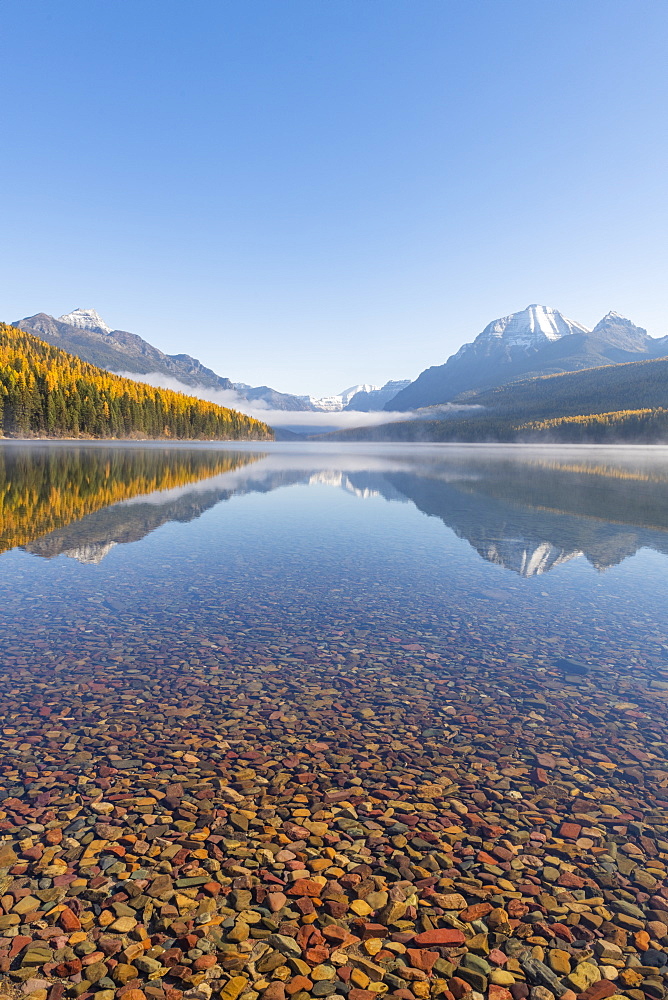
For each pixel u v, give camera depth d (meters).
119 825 5.51
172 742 7.21
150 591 14.35
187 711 8.09
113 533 22.30
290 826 5.59
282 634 11.48
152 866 4.95
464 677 9.58
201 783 6.30
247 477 52.78
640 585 15.80
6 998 3.64
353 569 17.22
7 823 5.49
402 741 7.43
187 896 4.61
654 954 4.19
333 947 4.17
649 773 6.81
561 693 9.02
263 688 8.95
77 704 8.20
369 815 5.81
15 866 4.89
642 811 6.05
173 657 10.11
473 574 16.83
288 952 4.11
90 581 15.17
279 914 4.46
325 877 4.89
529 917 4.53
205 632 11.45
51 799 5.91
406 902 4.64
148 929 4.27
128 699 8.41
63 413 143.62
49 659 9.86
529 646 11.09
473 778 6.59
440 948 4.20
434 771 6.72
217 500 34.38
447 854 5.26
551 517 28.77
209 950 4.11
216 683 9.07
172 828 5.48
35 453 78.44
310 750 7.12
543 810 6.01
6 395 134.25
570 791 6.38
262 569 17.00
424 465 78.88
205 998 3.69
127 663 9.78
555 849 5.38
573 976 3.97
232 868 4.96
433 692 8.97
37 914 4.37
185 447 130.62
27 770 6.46
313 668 9.80
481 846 5.39
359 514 29.30
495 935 4.34
